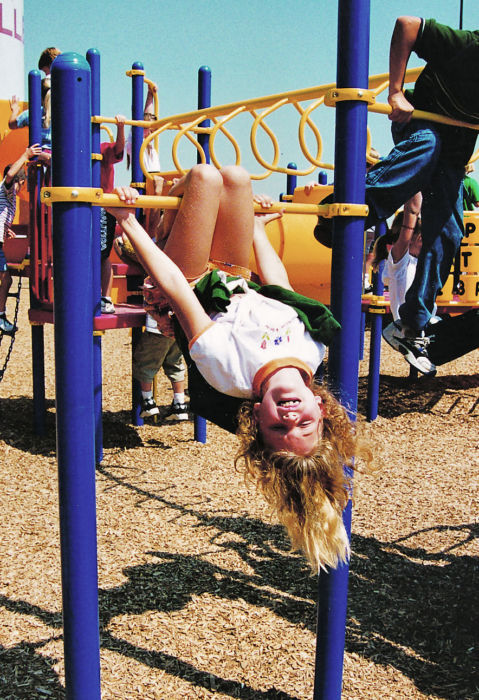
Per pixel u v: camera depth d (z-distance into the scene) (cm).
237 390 211
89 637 204
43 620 298
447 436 564
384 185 254
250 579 335
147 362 539
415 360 447
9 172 624
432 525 394
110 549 362
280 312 217
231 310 220
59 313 189
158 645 282
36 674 264
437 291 305
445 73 255
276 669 270
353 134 211
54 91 181
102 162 525
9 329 645
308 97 386
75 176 184
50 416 600
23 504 414
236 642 286
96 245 466
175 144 464
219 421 227
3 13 948
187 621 299
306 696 255
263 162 439
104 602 311
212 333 211
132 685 258
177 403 590
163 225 268
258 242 260
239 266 252
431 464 496
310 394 205
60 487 197
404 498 432
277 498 207
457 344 457
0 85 969
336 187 216
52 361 849
